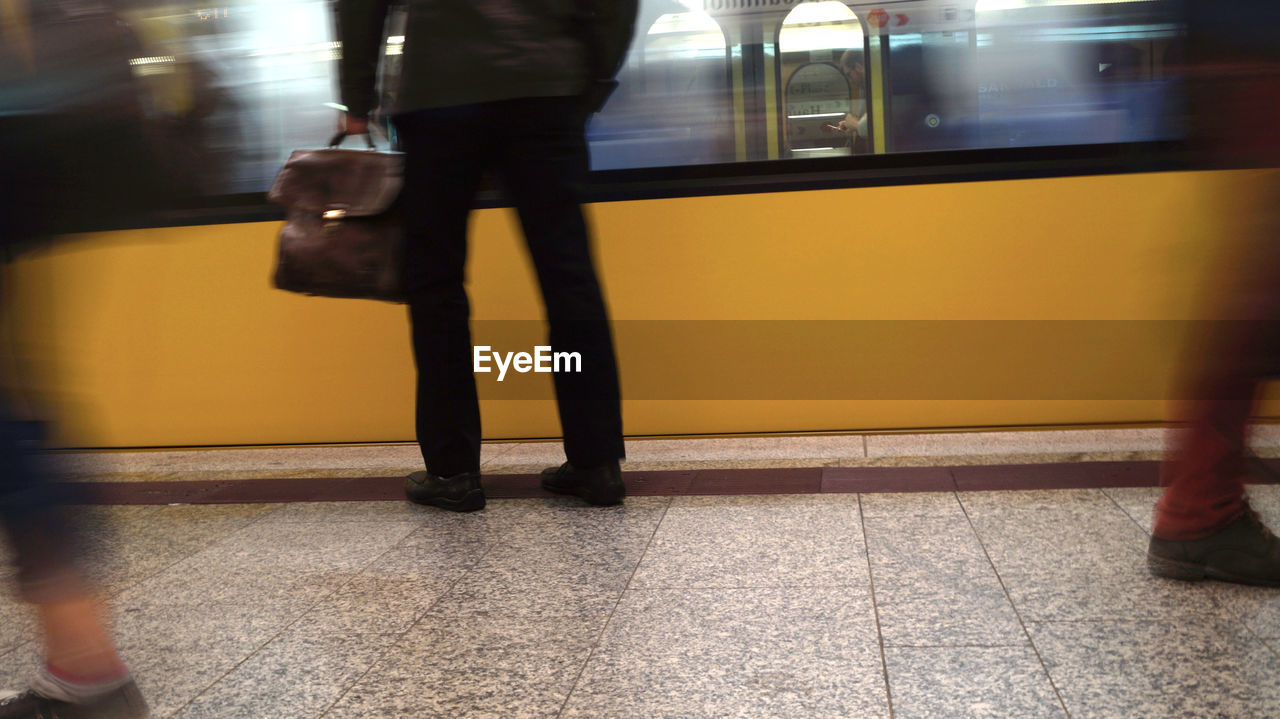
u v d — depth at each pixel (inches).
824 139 132.3
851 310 134.5
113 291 146.9
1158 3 125.2
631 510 114.3
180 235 145.1
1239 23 72.5
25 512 61.6
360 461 142.8
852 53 130.7
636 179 135.3
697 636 77.5
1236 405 80.4
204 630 84.8
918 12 129.2
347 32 112.3
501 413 144.2
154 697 72.0
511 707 67.3
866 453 131.2
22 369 62.5
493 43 109.0
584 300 115.2
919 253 132.4
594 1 111.9
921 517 104.6
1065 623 75.8
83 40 61.6
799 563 93.0
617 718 64.8
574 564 97.0
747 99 132.7
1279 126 72.3
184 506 126.1
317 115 138.6
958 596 82.4
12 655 78.9
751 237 134.9
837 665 70.8
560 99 112.0
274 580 97.0
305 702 70.0
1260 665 67.2
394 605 88.7
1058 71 128.0
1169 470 83.7
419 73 110.0
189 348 147.6
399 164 115.5
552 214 113.9
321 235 114.2
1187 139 77.4
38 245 61.6
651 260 136.6
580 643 77.6
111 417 149.4
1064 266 130.2
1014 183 129.8
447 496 117.9
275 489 131.6
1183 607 77.5
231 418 148.4
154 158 65.3
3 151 59.2
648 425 139.8
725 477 125.4
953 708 63.5
